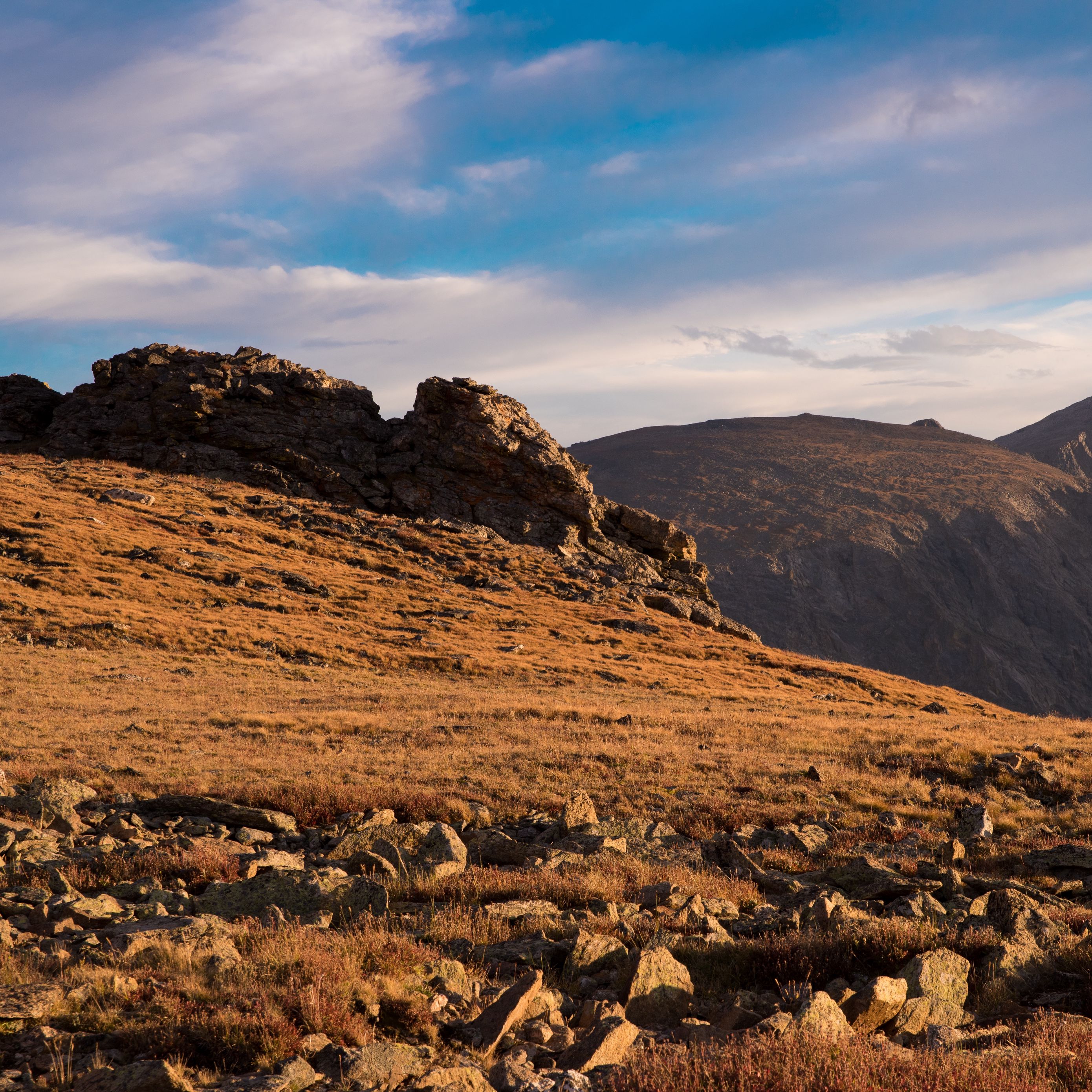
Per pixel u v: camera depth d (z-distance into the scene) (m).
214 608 60.59
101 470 94.81
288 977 6.95
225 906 10.24
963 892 12.81
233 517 85.81
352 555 83.31
